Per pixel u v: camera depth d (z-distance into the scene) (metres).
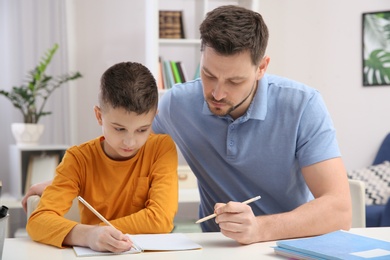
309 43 3.79
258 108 1.40
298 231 1.19
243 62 1.21
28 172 3.03
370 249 1.01
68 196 1.30
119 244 1.04
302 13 3.79
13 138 3.33
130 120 1.24
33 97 3.05
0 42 3.30
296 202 1.52
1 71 3.31
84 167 1.35
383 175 3.44
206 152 1.51
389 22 3.70
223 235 1.25
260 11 3.77
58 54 3.40
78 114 3.48
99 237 1.05
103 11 3.51
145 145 1.39
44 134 3.38
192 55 3.56
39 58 3.36
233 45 1.19
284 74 3.79
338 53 3.78
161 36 3.22
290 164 1.44
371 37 3.73
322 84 3.78
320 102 1.42
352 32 3.76
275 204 1.53
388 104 3.73
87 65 3.50
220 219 1.13
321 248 1.01
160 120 1.59
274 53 3.79
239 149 1.44
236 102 1.28
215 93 1.25
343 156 3.78
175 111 1.51
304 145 1.39
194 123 1.49
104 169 1.36
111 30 3.52
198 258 1.01
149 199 1.32
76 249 1.08
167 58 3.53
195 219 3.25
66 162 1.34
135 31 3.54
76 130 3.48
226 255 1.04
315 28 3.78
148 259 1.00
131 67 1.29
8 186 3.32
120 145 1.28
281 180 1.47
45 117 3.38
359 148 3.77
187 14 3.52
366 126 3.76
